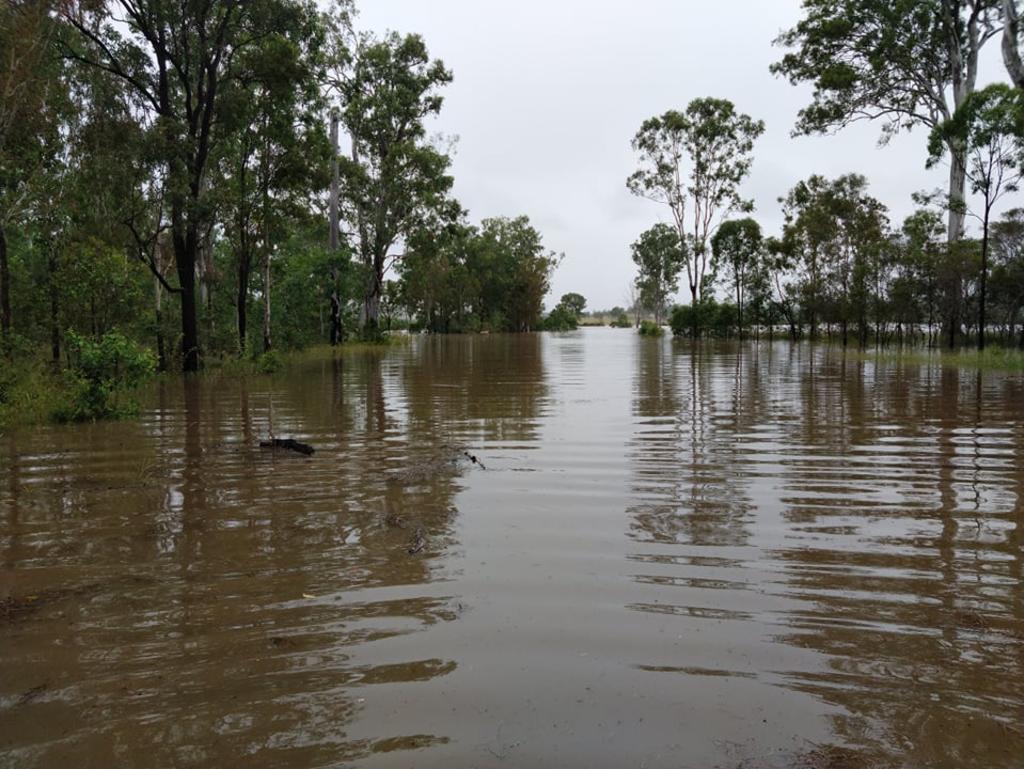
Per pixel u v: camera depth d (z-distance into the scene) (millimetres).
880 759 2273
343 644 3086
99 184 15602
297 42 19875
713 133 44969
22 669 2906
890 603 3494
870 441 7855
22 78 12180
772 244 37531
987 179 19688
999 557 4137
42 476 6312
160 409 10914
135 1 16812
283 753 2328
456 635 3158
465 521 4871
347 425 9273
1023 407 10477
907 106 30688
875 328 31469
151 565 4070
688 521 4863
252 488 5828
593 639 3113
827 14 29484
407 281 53938
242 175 21109
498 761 2260
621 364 21250
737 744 2346
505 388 14078
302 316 30609
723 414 10094
